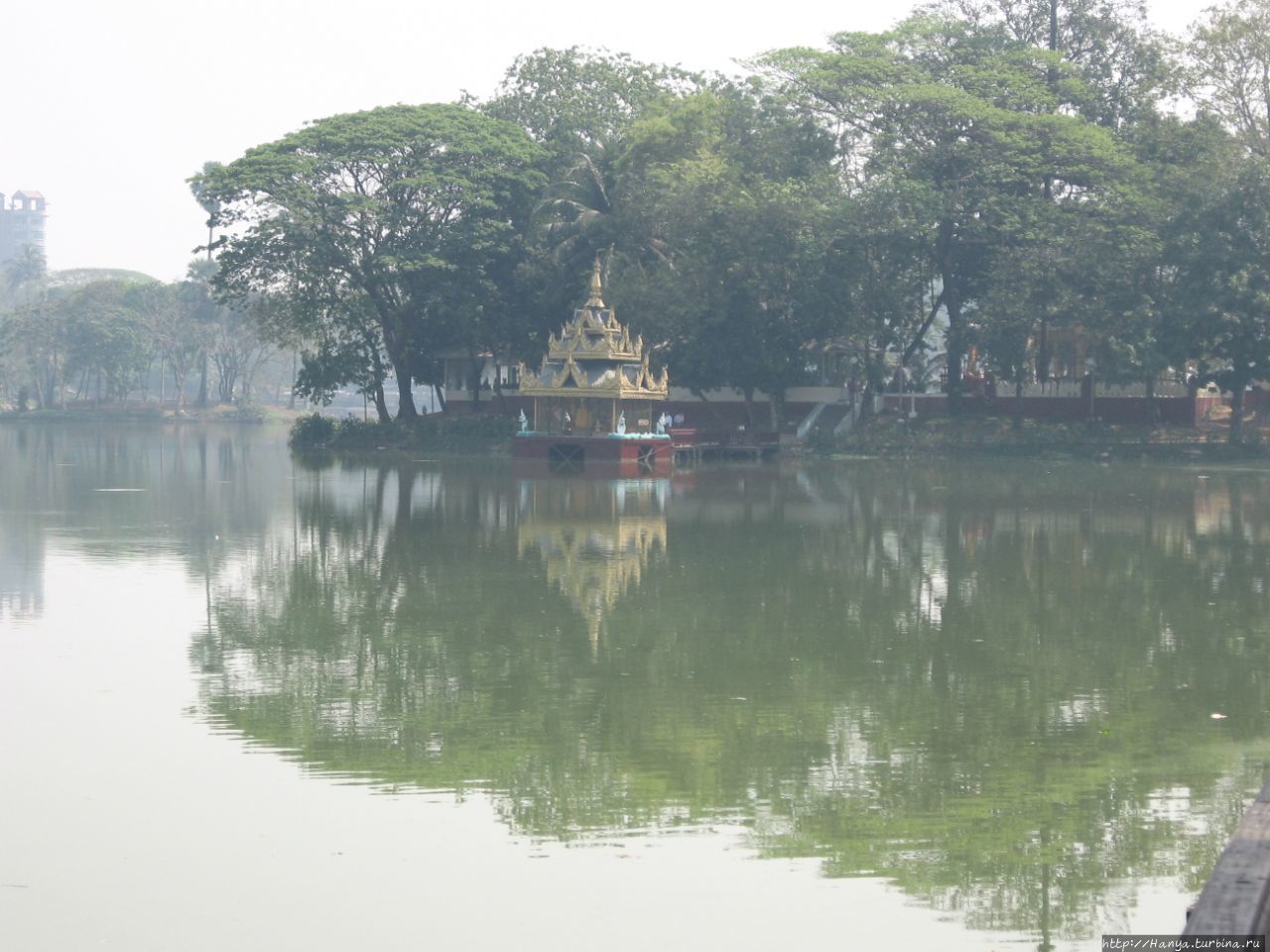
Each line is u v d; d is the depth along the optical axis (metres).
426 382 99.06
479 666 22.78
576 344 72.56
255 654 23.66
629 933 12.65
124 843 14.75
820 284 78.75
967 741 18.44
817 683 21.62
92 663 22.92
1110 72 86.94
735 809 15.78
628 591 30.28
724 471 70.19
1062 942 12.37
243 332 182.88
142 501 52.12
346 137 86.31
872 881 13.77
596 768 17.33
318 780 16.78
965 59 81.44
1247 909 8.48
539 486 60.12
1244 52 74.75
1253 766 17.34
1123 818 15.44
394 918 12.95
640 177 85.69
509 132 91.50
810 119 85.25
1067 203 79.50
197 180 88.12
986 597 29.61
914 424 83.94
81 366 176.88
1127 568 33.78
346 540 39.12
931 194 75.62
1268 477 64.88
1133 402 83.44
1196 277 71.75
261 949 12.34
